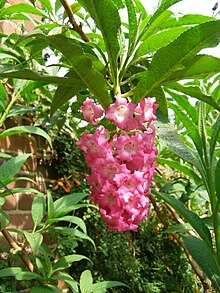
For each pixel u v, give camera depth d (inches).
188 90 14.8
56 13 20.9
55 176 32.8
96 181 12.5
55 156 32.1
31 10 21.8
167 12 16.7
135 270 37.6
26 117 28.9
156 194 18.3
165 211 31.8
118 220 12.2
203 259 18.3
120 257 36.6
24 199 27.8
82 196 20.5
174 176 38.3
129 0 14.7
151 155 12.8
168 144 16.8
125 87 17.2
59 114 27.8
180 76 13.9
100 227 34.4
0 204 18.3
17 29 28.9
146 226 41.2
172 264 41.6
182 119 18.8
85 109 13.5
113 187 12.2
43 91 27.1
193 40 12.5
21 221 27.0
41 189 30.6
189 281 41.5
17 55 23.3
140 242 41.0
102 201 12.3
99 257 34.8
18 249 19.2
